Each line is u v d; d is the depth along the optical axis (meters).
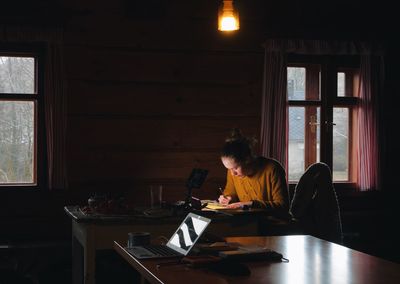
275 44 5.34
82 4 5.05
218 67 5.34
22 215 4.93
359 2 5.63
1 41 4.84
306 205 4.44
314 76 5.64
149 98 5.21
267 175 4.29
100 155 5.11
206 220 2.72
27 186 4.93
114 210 3.93
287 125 5.44
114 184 5.13
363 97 5.58
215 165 5.32
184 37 5.27
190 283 2.23
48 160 4.91
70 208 4.30
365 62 5.59
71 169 5.04
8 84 4.96
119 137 5.15
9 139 4.99
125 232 3.74
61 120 4.90
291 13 5.48
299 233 4.13
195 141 5.29
